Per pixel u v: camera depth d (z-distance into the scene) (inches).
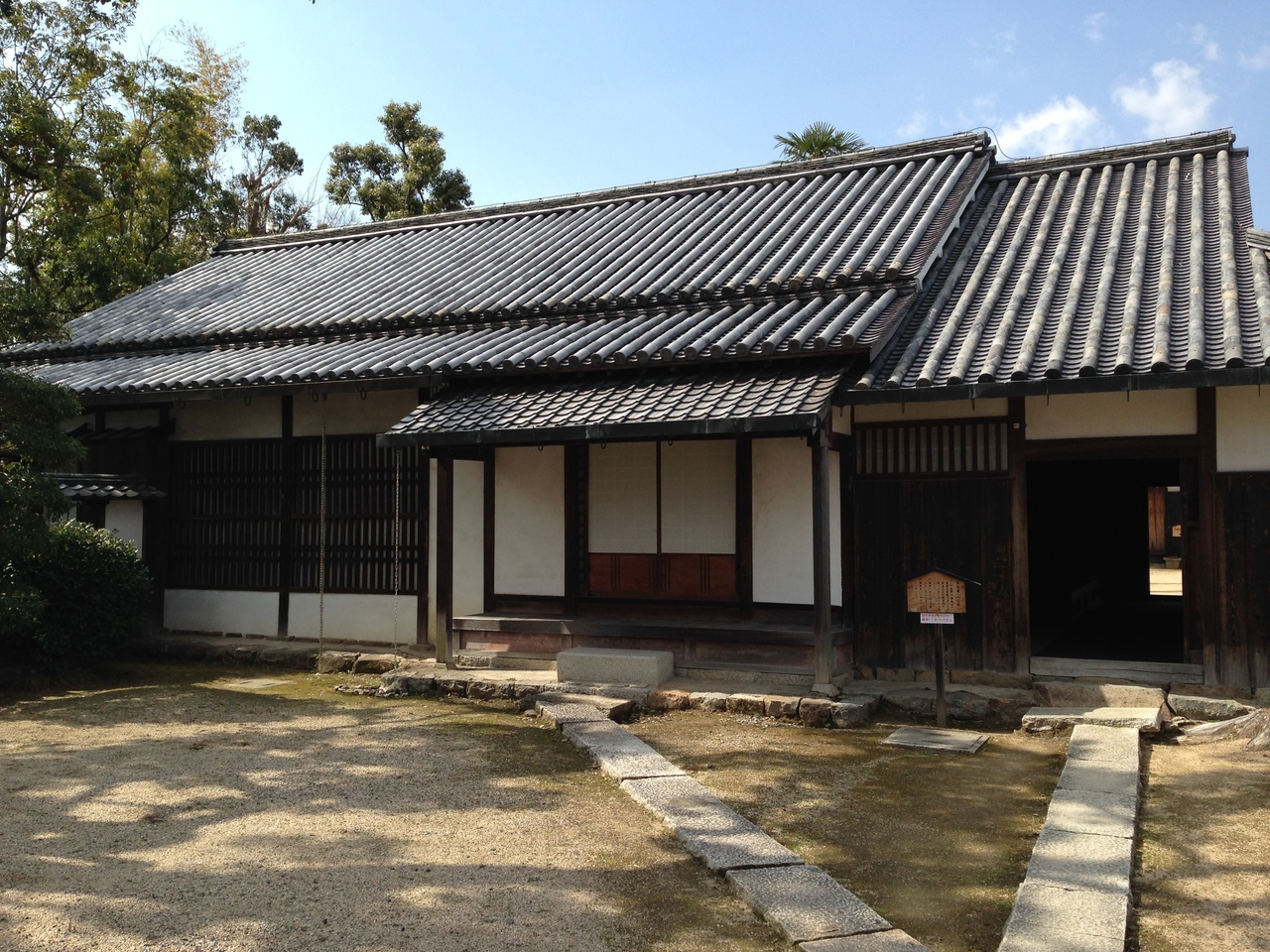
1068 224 421.4
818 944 160.4
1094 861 194.7
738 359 351.6
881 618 364.8
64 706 362.6
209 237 893.8
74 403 373.1
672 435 331.9
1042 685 333.7
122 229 840.3
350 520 470.6
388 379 410.6
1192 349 287.4
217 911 174.9
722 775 267.4
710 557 401.1
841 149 943.0
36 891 183.9
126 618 430.9
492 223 638.5
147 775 265.3
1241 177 442.0
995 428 347.9
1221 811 231.0
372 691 397.4
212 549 502.0
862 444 369.7
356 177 1187.3
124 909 175.5
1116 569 605.6
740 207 540.7
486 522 441.7
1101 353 306.8
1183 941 166.9
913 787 256.5
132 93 768.9
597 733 306.2
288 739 311.6
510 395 394.3
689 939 166.2
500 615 430.0
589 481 423.5
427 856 203.8
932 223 430.0
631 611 413.4
